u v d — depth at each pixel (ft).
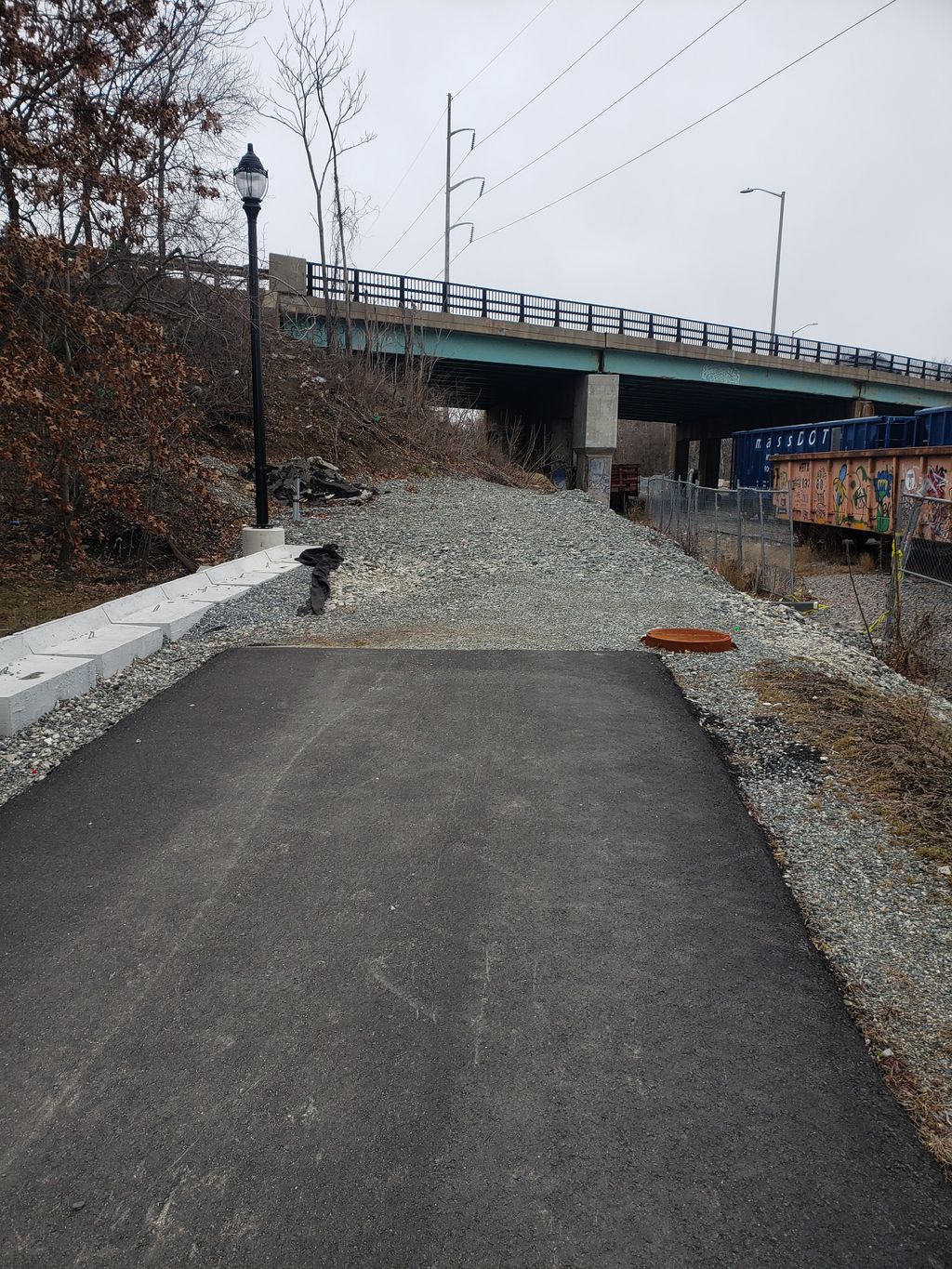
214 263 51.01
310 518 51.62
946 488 53.31
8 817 14.98
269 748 18.02
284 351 82.12
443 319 103.65
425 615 32.07
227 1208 7.35
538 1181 7.58
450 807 15.14
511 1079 8.80
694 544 56.29
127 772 16.90
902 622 39.50
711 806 15.14
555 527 50.49
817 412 169.99
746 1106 8.44
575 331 115.55
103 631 25.76
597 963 10.73
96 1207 7.38
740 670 23.45
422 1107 8.44
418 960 10.81
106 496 35.27
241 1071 8.96
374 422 80.12
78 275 34.30
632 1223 7.16
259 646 26.68
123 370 33.30
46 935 11.43
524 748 17.84
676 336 127.65
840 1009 9.91
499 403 157.69
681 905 12.02
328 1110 8.42
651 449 340.39
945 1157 7.85
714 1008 9.90
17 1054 9.23
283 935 11.38
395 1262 6.83
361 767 16.96
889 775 16.21
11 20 32.53
